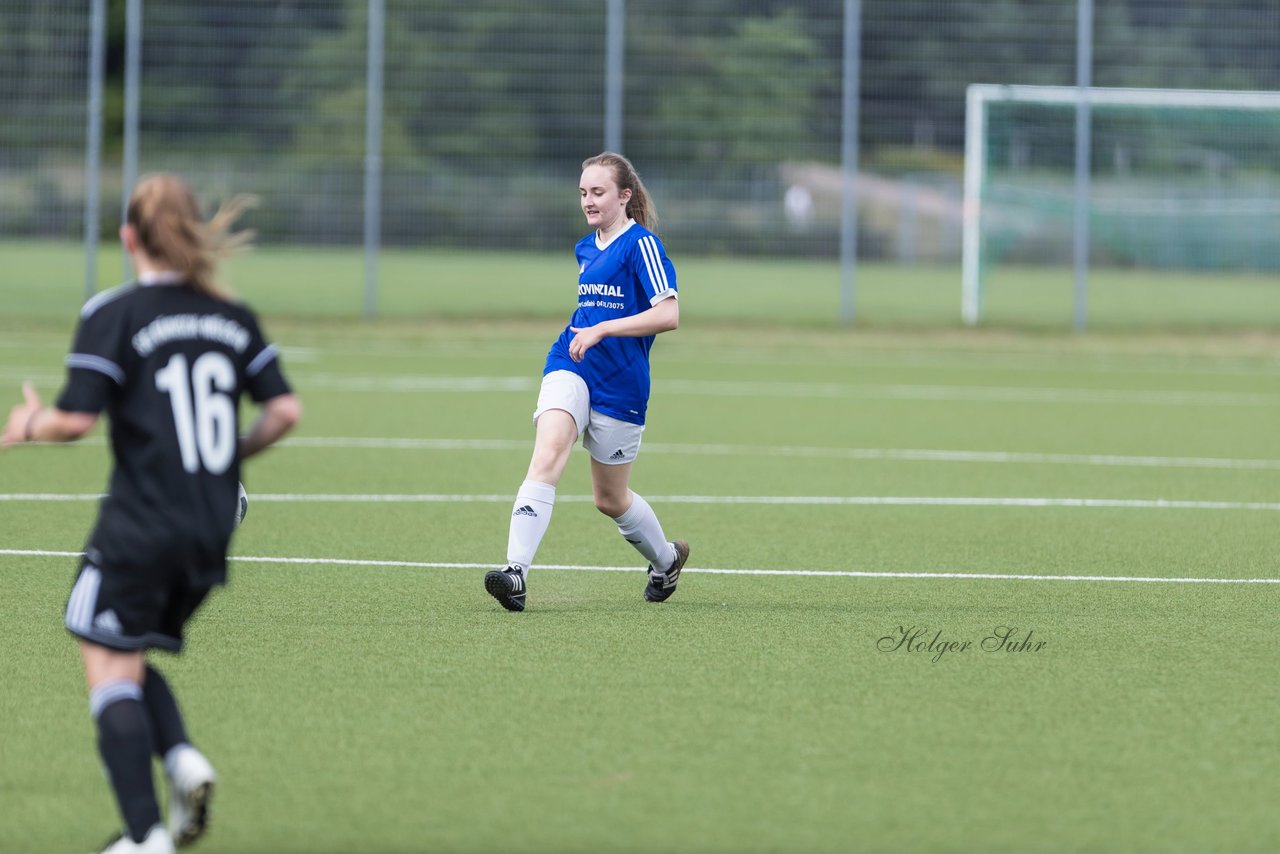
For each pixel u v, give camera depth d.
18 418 14.74
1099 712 20.62
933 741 19.28
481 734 19.38
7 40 91.00
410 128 95.06
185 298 15.04
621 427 26.16
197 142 95.19
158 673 15.82
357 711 20.30
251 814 16.64
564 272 99.44
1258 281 111.88
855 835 16.19
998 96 94.50
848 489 41.56
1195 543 34.19
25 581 28.25
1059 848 15.93
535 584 28.84
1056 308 104.75
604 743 19.06
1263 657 23.73
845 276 91.12
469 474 43.06
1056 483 43.12
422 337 86.50
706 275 99.50
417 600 27.17
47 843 15.85
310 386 65.38
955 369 77.75
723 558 31.78
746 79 97.12
